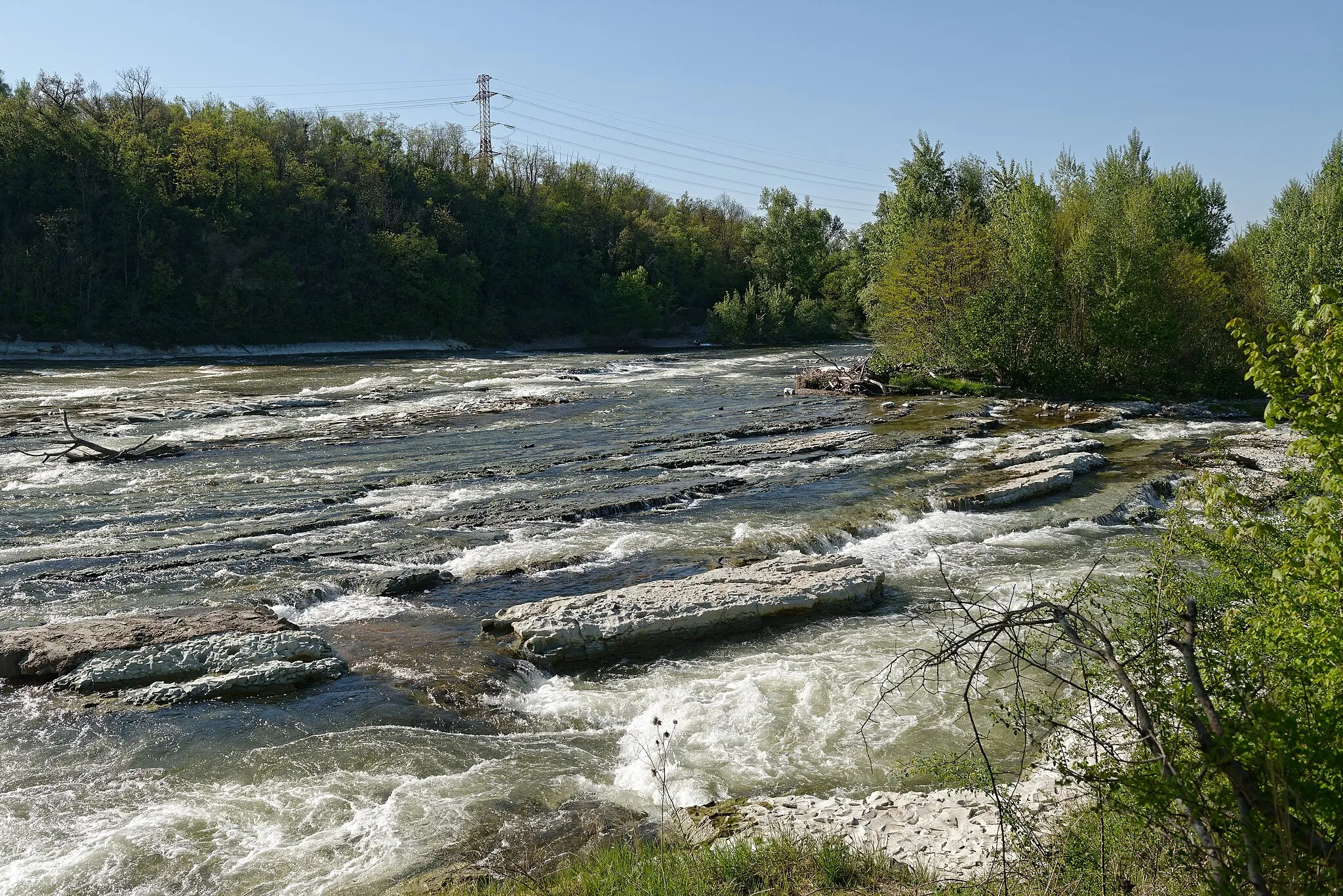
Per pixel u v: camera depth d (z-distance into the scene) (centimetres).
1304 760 450
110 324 6988
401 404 3903
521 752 1035
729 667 1259
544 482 2369
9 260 6625
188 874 799
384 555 1736
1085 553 1792
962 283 4397
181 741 1047
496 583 1600
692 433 3139
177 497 2209
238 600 1467
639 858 758
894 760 993
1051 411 3628
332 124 10050
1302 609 604
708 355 7269
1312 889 404
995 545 1858
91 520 2002
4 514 2048
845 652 1300
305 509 2097
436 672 1236
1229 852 455
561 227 10512
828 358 6675
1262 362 602
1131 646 691
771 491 2247
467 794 937
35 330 6656
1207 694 498
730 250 11912
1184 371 4141
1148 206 4088
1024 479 2258
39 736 1053
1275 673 552
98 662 1195
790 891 693
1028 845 704
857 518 1991
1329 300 573
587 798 935
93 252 7094
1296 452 590
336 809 908
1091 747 729
